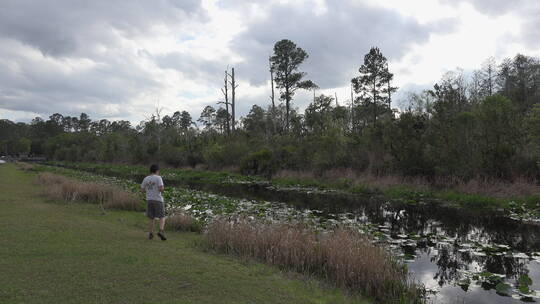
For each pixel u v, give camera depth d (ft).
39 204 43.32
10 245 22.33
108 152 198.18
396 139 75.72
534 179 57.82
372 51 158.40
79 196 48.80
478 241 33.09
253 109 232.12
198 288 16.88
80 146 240.73
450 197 59.11
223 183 91.66
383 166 80.18
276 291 17.42
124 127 368.89
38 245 22.62
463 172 65.31
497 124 61.57
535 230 38.42
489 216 46.34
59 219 33.04
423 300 18.70
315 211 47.47
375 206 54.29
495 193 56.80
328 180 84.28
